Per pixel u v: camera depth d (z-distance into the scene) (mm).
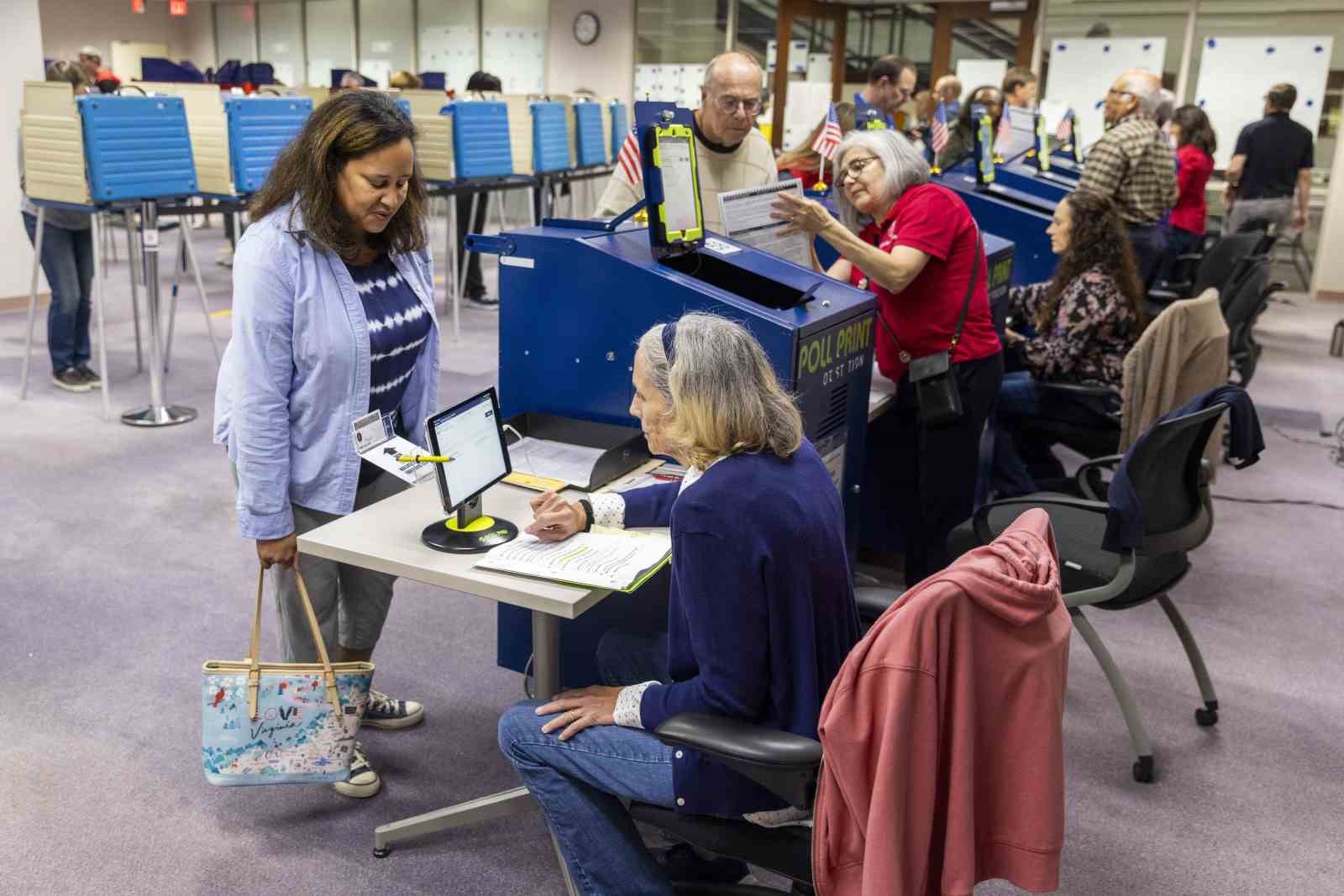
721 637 1423
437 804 2209
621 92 10883
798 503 1430
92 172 4086
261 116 4797
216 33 14406
